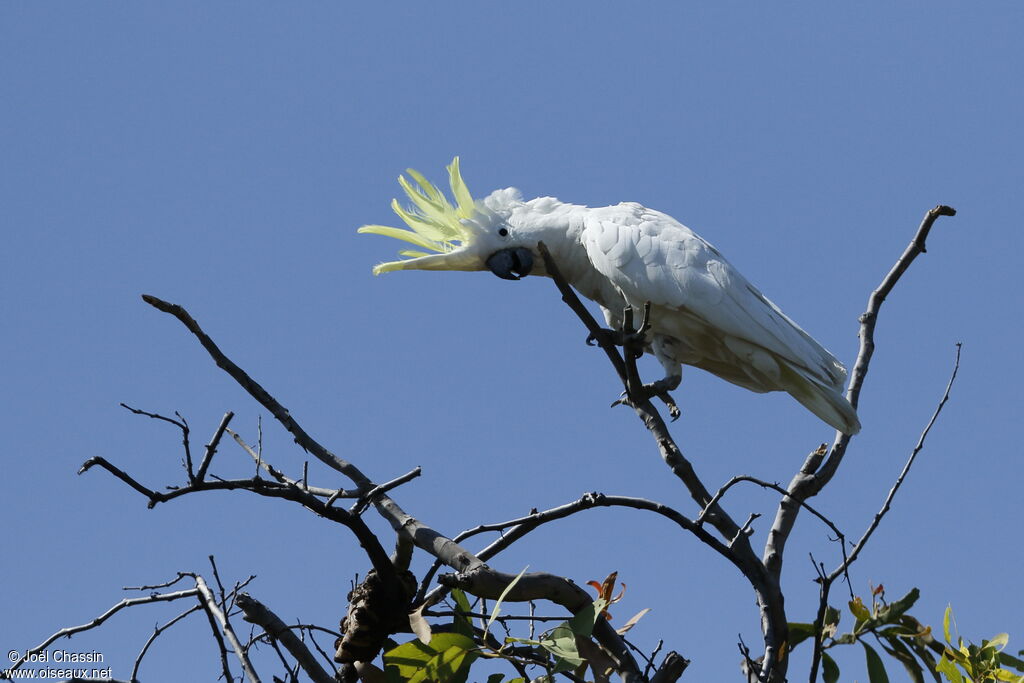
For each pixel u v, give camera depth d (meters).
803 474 10.66
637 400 10.40
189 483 7.02
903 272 12.26
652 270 13.20
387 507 8.91
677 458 9.96
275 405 8.87
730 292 13.11
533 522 8.93
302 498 7.55
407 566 9.09
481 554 8.91
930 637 9.16
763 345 12.96
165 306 8.34
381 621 8.44
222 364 8.73
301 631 8.39
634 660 8.47
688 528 8.95
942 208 11.89
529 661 7.78
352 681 8.71
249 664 7.16
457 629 7.96
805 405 12.95
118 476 6.72
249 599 8.31
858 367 12.23
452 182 14.18
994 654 9.12
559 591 8.44
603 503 8.92
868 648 9.23
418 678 7.69
